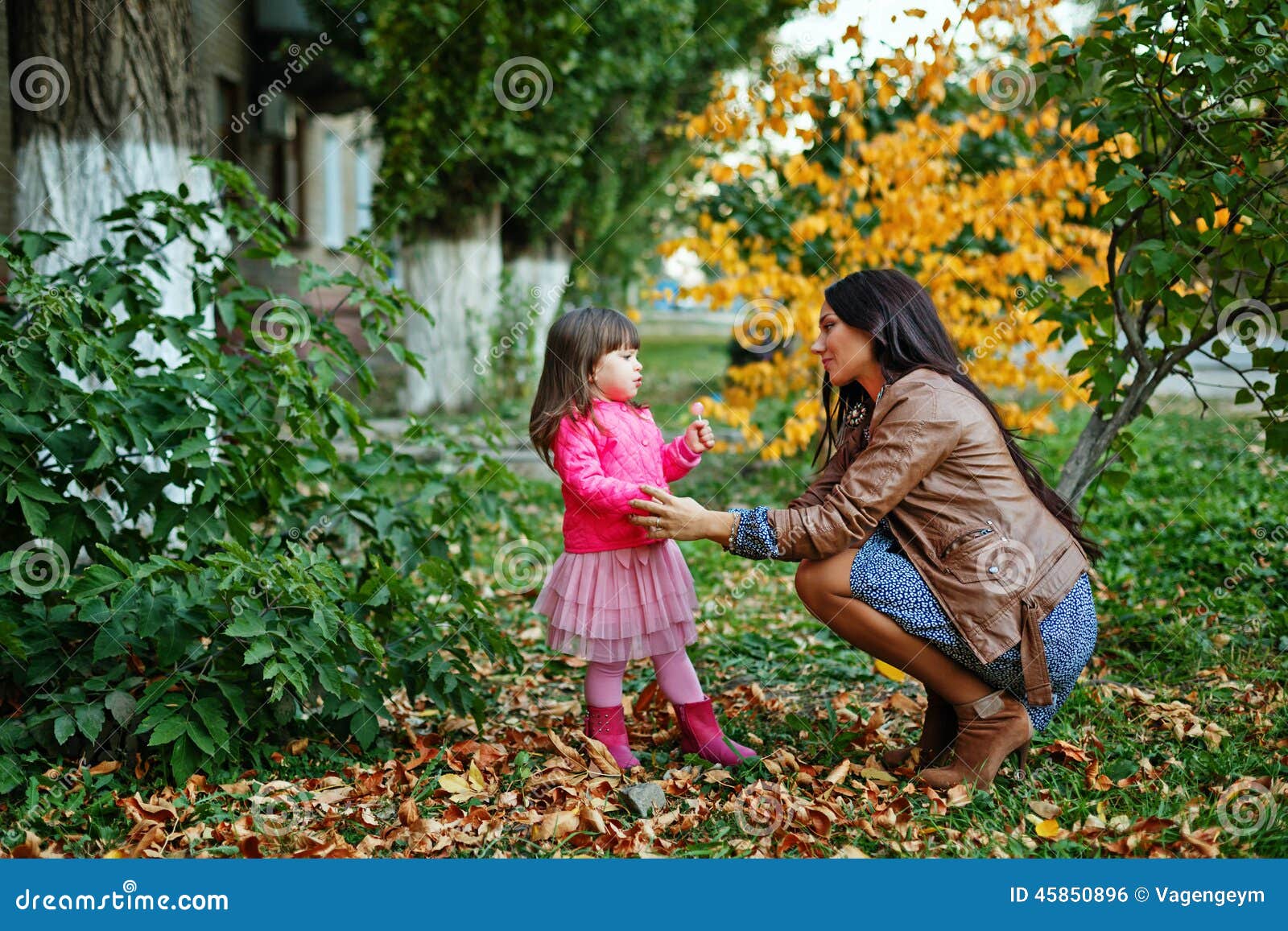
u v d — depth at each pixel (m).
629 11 10.86
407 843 2.52
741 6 12.07
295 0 13.33
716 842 2.51
